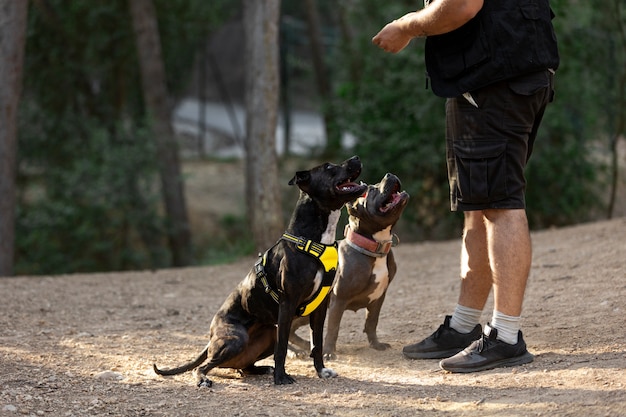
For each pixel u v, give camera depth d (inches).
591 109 647.1
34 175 741.9
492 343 209.0
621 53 643.5
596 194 697.6
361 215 225.3
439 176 622.5
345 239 235.1
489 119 201.8
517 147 203.2
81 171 679.1
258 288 210.1
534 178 634.2
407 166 611.2
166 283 384.5
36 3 732.0
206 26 890.1
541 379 193.8
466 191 207.0
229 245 698.2
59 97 773.3
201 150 1163.3
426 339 229.5
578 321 245.4
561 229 450.9
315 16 917.2
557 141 651.5
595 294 275.4
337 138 690.8
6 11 485.4
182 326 287.1
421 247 456.1
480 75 199.8
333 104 697.6
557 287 294.2
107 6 762.2
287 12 1296.8
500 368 209.0
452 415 176.7
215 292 358.9
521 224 205.5
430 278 352.2
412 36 210.5
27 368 224.4
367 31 713.0
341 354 241.1
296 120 1432.1
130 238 779.4
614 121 670.5
